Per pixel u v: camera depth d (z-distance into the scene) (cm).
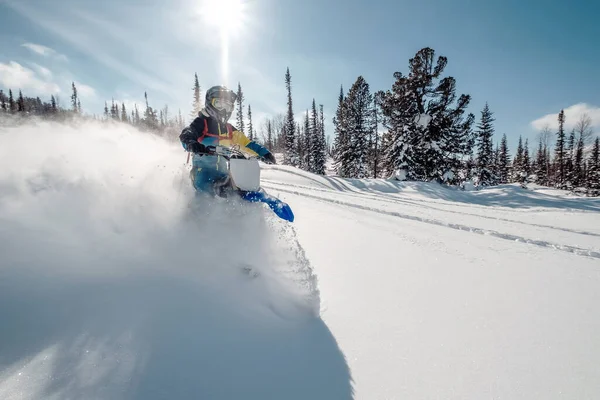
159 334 185
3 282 202
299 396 160
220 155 343
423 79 2395
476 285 307
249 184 318
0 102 6862
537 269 354
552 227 612
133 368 157
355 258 381
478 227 580
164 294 223
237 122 5872
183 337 187
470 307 261
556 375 179
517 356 196
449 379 177
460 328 229
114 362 159
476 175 4316
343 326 232
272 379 170
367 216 644
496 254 409
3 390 135
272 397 157
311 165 4756
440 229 552
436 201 1116
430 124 2452
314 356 195
